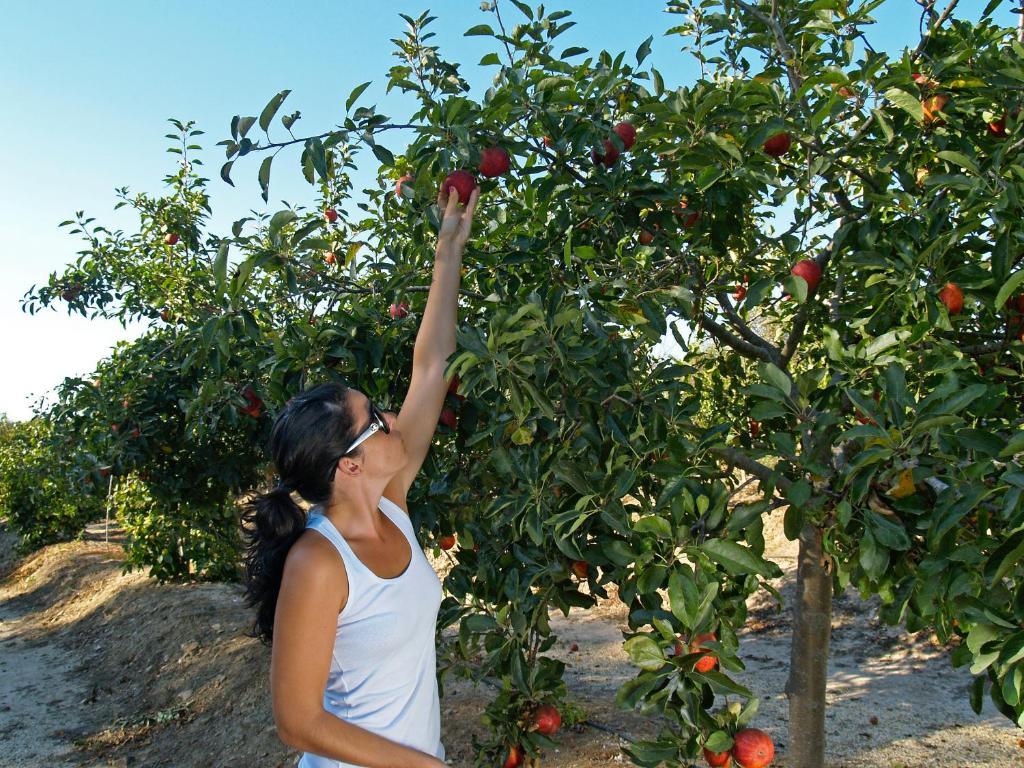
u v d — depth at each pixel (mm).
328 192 4863
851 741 4746
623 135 2666
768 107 2535
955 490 1729
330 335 2576
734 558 1791
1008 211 2113
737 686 1706
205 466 7844
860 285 3166
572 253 2541
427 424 2004
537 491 2152
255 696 6215
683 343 2883
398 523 1640
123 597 9727
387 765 1376
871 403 1922
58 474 11672
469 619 2377
